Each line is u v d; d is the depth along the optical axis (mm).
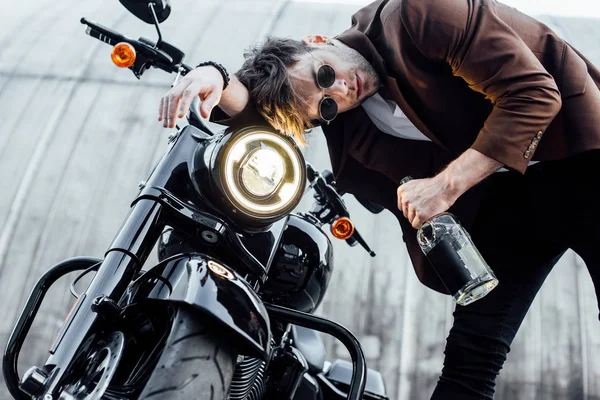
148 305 1035
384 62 1344
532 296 1577
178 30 6539
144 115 5797
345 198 5391
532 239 1520
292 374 1418
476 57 1255
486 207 1526
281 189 1151
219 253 1175
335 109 1282
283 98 1225
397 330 4758
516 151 1222
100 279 1050
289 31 6484
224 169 1117
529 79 1240
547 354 4672
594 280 1418
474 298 1262
